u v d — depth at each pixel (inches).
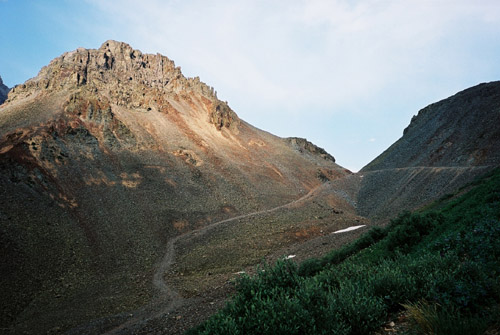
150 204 2859.3
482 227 367.9
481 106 4840.1
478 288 205.9
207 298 1181.1
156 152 3964.1
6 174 2293.3
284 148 6550.2
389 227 939.3
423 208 1453.0
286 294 248.2
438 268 271.1
